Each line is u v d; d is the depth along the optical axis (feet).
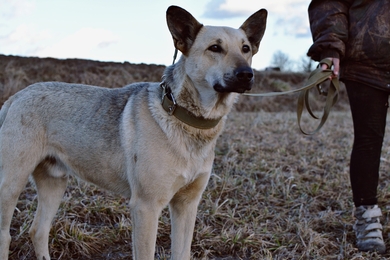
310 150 23.52
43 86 11.66
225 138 24.86
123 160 10.48
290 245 12.80
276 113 45.01
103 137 10.77
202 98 9.96
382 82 11.92
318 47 12.34
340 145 25.22
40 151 11.29
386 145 24.72
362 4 12.06
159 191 9.85
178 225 10.82
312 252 12.28
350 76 12.23
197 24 10.30
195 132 9.95
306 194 16.52
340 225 14.21
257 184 17.67
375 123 12.30
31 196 15.10
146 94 10.53
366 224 12.55
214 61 9.89
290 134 28.43
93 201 14.32
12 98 11.87
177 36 10.28
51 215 11.84
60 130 11.26
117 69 48.65
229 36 10.18
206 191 16.06
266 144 24.31
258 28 11.35
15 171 11.03
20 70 41.09
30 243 12.23
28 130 11.10
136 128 10.16
